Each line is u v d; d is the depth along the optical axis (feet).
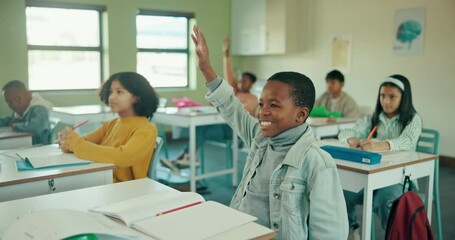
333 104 14.99
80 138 6.98
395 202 6.12
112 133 7.60
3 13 17.30
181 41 22.56
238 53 23.13
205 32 22.67
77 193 5.04
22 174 5.98
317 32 20.45
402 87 8.42
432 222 10.30
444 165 16.33
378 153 7.61
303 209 4.41
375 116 9.02
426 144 8.79
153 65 21.74
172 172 12.73
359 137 9.05
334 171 4.32
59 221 3.33
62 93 19.17
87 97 19.69
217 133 13.83
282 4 20.65
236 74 23.56
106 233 3.35
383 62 17.94
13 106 11.18
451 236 9.52
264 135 4.57
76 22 19.43
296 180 4.34
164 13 21.38
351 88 19.24
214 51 23.06
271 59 22.75
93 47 19.95
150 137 7.13
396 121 8.66
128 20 20.21
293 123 4.49
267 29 21.45
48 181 6.01
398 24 17.28
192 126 12.28
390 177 7.07
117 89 7.32
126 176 7.09
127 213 3.95
